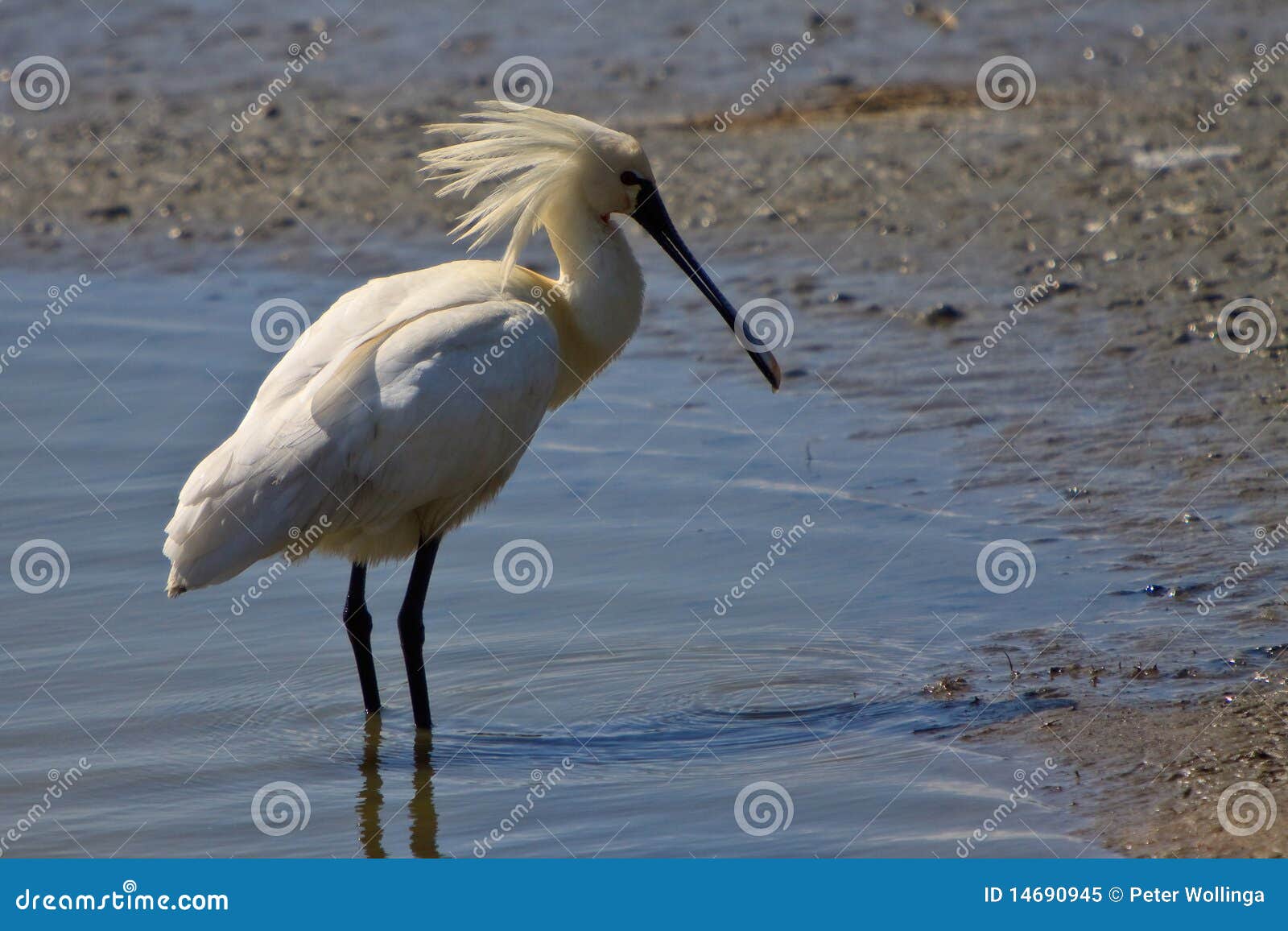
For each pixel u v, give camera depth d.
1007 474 14.51
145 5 41.28
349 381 10.74
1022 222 21.72
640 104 29.42
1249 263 19.38
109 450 16.00
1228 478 13.91
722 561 13.16
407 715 11.01
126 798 9.88
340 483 10.61
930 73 30.59
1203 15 33.91
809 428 16.03
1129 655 10.93
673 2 38.22
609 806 9.55
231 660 11.88
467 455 11.04
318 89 32.28
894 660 11.27
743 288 20.39
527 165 12.26
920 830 8.99
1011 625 11.62
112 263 23.11
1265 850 8.39
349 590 11.24
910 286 19.91
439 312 11.20
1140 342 17.42
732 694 10.95
